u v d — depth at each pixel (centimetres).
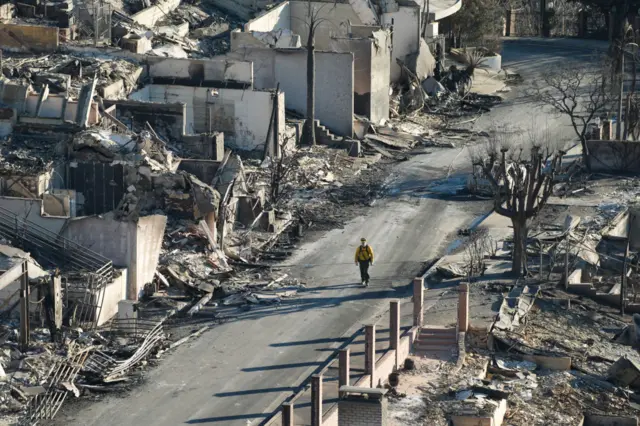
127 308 14112
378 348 13838
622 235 18775
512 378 13662
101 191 16662
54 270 14462
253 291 15412
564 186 19975
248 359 13612
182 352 13750
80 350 13425
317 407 11744
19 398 12425
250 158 19712
